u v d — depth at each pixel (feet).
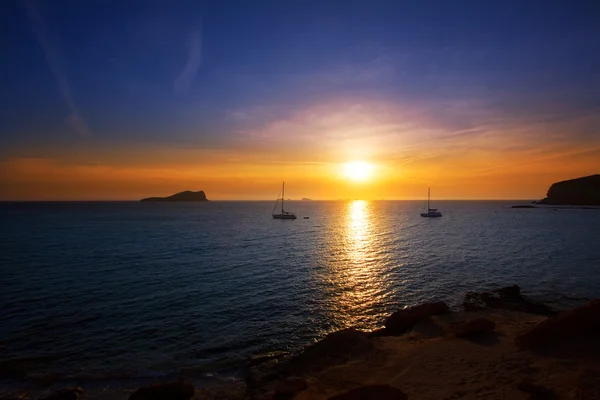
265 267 127.44
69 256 149.69
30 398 45.29
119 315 76.13
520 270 122.21
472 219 414.21
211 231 268.00
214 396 45.16
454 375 41.75
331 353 53.72
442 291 95.50
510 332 55.52
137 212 601.21
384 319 74.59
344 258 146.61
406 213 607.37
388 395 32.99
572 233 244.22
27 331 67.10
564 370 39.73
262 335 65.77
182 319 73.77
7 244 186.60
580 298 88.69
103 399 44.80
